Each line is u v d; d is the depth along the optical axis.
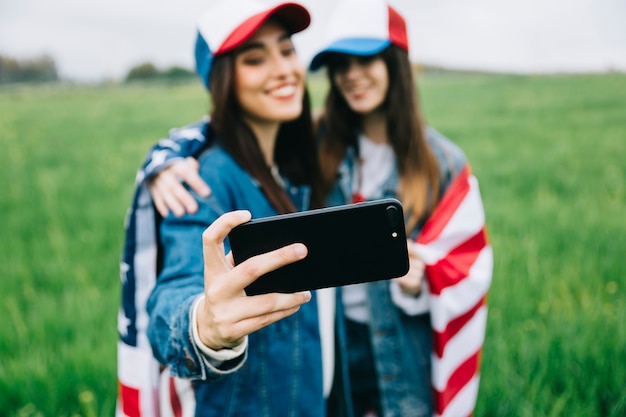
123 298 1.93
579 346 3.04
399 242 1.31
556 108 18.62
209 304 1.17
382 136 2.47
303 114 2.09
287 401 1.77
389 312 2.20
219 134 1.87
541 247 4.75
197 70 2.05
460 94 27.61
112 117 22.31
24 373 3.09
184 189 1.69
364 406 2.35
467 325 2.22
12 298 4.14
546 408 2.71
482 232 2.29
